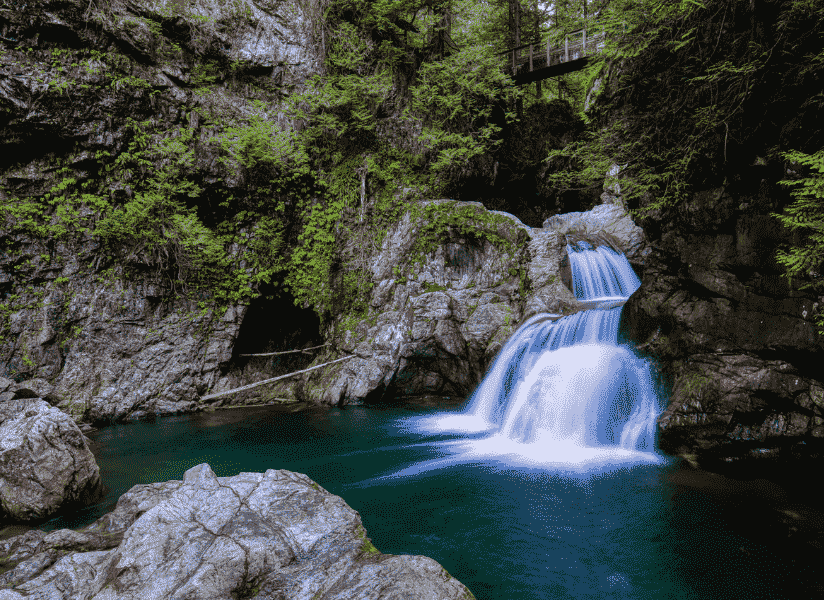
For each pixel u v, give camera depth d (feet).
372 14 49.73
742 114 21.38
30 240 35.47
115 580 12.01
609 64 27.96
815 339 19.49
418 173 49.62
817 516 18.37
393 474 24.34
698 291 25.36
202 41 42.42
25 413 21.65
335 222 47.47
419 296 43.14
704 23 21.99
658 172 26.96
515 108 59.93
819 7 17.79
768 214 21.31
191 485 15.21
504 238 44.78
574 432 28.81
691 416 23.81
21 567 12.99
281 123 45.83
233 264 42.78
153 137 39.50
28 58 34.50
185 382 39.91
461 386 42.14
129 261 38.63
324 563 13.02
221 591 11.76
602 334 33.14
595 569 15.70
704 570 15.42
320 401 41.60
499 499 21.01
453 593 11.85
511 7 64.85
